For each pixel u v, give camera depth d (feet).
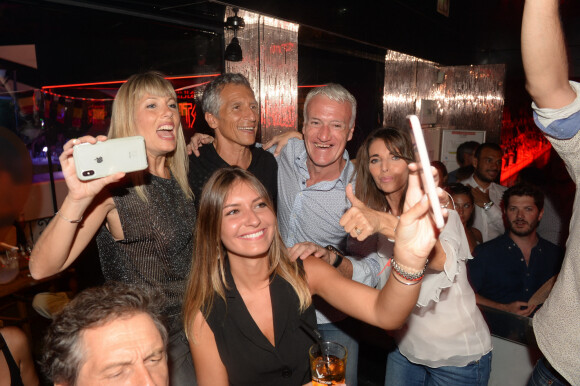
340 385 4.21
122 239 5.86
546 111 4.00
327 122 7.32
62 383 3.60
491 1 18.79
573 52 18.57
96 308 3.60
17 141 9.52
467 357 6.14
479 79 19.89
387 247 6.97
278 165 8.37
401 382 7.22
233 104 7.41
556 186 11.69
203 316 5.09
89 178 4.45
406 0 15.47
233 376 5.14
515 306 7.78
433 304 6.08
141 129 5.98
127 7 8.43
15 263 10.61
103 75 14.32
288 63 12.66
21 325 11.38
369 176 7.31
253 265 5.11
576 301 4.40
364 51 16.21
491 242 8.93
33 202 12.29
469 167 14.35
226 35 10.75
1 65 12.53
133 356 3.52
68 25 11.53
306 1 10.85
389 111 18.31
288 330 5.21
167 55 12.21
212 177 5.02
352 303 4.86
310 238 8.23
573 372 4.55
